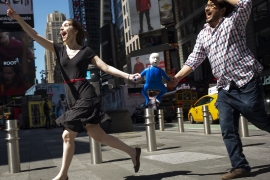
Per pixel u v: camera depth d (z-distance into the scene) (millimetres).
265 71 33094
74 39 4023
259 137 8336
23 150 9633
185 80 39438
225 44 3766
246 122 8664
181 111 12281
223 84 3881
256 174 4012
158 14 59312
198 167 4809
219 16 3867
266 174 3973
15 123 5793
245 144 7094
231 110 3855
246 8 3635
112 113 12773
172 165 5133
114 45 84438
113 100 34531
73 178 4676
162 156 6160
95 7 145375
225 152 6129
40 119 30328
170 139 9422
